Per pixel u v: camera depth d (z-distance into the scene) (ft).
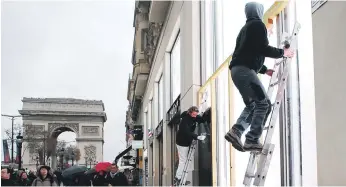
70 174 32.63
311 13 12.87
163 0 46.85
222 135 25.21
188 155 28.78
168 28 49.65
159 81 68.08
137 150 114.32
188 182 28.84
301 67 14.61
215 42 28.84
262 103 16.51
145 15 86.48
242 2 21.90
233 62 17.57
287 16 15.81
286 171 15.44
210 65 30.73
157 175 67.41
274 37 16.88
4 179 31.71
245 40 16.99
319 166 11.93
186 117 28.73
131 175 94.94
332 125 11.35
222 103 25.46
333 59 11.43
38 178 27.84
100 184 33.09
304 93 14.38
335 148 11.18
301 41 14.60
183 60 37.24
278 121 16.19
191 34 33.27
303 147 14.39
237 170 21.83
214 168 25.89
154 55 69.26
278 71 15.90
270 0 18.30
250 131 16.75
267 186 16.31
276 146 16.20
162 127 59.26
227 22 25.57
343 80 10.93
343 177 10.75
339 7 11.21
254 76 16.80
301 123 14.52
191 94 32.55
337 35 11.28
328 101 11.59
